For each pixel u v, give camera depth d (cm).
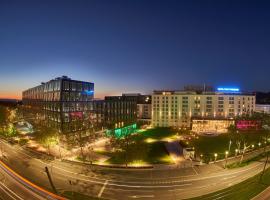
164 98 18250
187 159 8881
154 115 18538
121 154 9306
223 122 15562
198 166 8056
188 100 17600
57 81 11306
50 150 10062
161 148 10706
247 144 11281
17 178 6781
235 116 16688
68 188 6109
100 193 5834
